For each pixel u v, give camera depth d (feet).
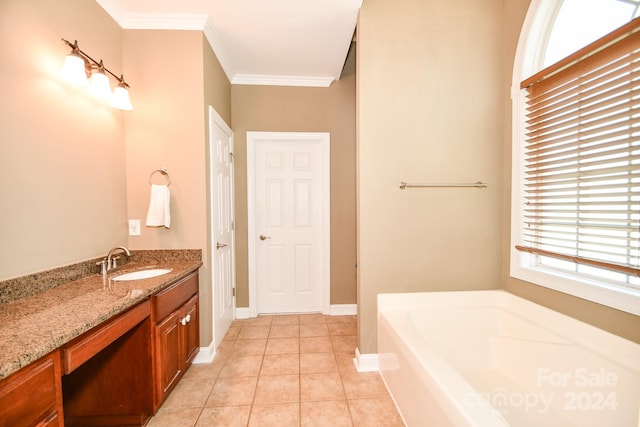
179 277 5.60
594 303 4.68
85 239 5.43
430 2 6.62
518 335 5.82
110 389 4.76
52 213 4.70
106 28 6.07
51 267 4.68
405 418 4.83
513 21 6.43
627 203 4.16
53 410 2.99
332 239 9.99
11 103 4.02
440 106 6.71
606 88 4.35
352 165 9.96
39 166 4.46
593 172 4.61
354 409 5.30
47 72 4.59
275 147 9.96
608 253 4.42
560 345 4.84
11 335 2.94
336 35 7.43
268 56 8.39
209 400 5.56
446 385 3.59
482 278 6.90
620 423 3.99
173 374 5.50
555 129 5.28
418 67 6.64
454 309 6.34
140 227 6.73
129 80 6.64
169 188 6.75
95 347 3.55
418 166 6.72
